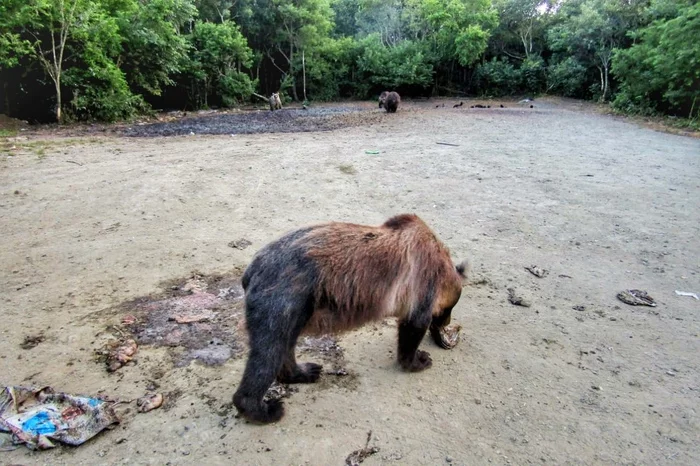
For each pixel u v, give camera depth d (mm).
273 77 34688
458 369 3627
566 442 2914
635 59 21719
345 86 36375
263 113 23891
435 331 3820
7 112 17250
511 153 11938
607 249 5996
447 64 36844
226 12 29031
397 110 25281
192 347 3816
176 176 9023
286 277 2818
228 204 7496
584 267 5484
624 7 27469
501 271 5348
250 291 2877
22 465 2645
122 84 18969
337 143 13234
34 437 2797
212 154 11297
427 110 25312
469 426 3027
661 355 3854
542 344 3980
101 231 6340
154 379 3424
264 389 2852
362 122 19156
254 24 30516
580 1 33656
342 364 3674
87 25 17141
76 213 7016
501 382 3477
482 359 3758
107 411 3016
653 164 10805
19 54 15711
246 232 6328
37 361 3590
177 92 26531
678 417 3152
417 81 34344
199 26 26453
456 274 3545
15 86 17344
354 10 41312
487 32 33062
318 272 2852
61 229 6398
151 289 4781
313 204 7543
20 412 2982
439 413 3141
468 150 12281
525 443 2896
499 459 2770
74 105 17469
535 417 3123
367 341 4000
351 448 2824
